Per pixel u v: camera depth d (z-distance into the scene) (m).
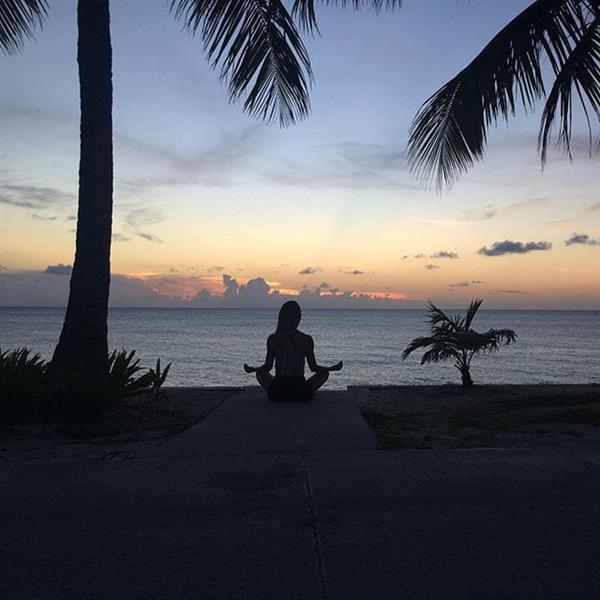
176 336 80.88
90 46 8.47
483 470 4.68
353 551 3.29
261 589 2.91
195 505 3.99
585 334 96.75
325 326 133.62
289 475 4.59
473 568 3.10
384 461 4.95
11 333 79.69
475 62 8.66
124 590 2.91
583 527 3.60
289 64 9.17
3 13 8.73
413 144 9.50
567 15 7.93
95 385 7.33
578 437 6.10
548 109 8.09
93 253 8.34
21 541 3.47
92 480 4.54
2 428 6.86
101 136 8.45
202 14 8.73
